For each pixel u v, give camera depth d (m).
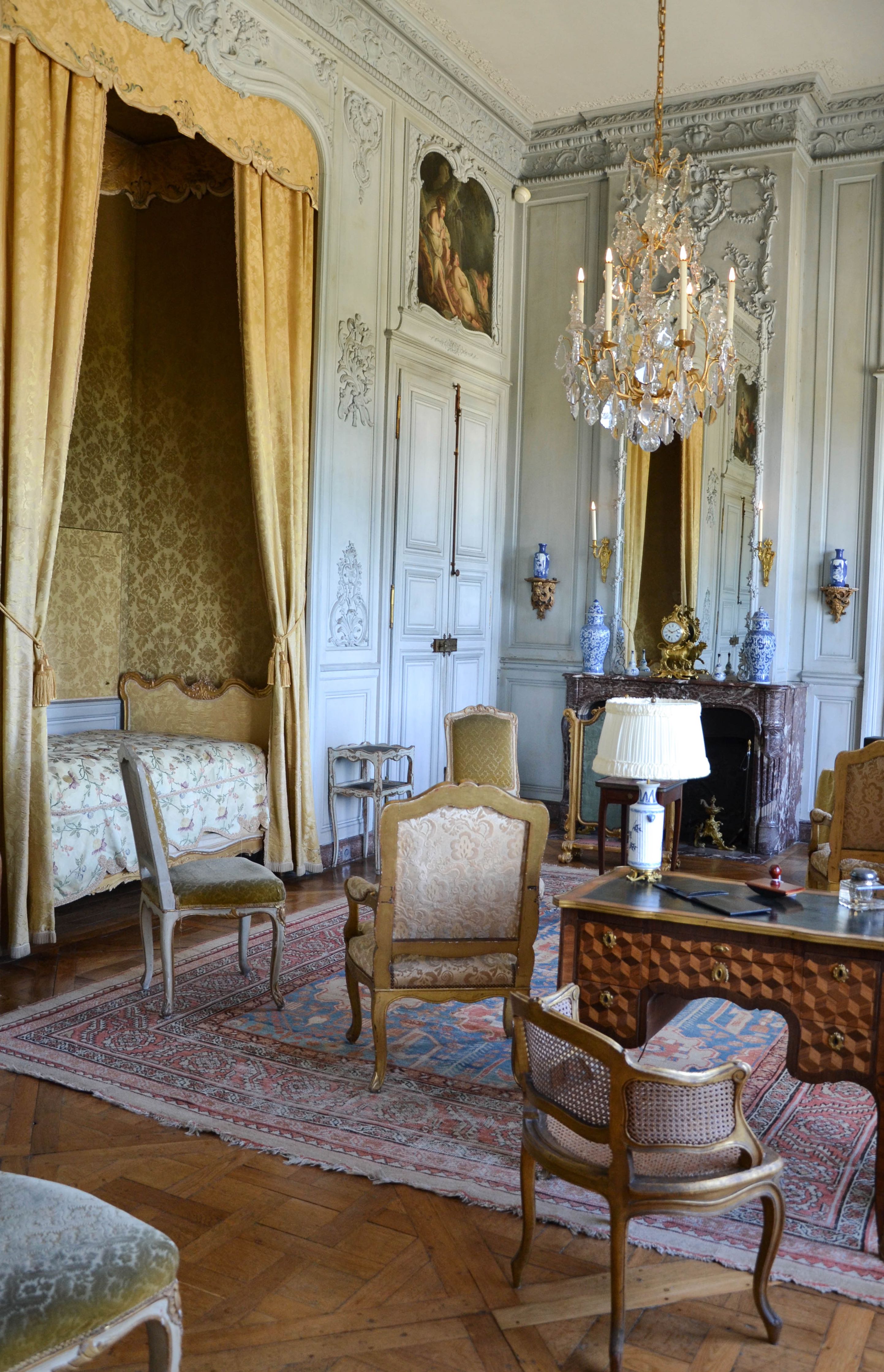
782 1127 3.11
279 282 5.63
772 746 6.71
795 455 7.32
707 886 3.04
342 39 5.98
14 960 4.39
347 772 6.43
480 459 7.77
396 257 6.66
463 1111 3.14
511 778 5.66
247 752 5.94
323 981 4.27
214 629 6.40
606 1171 2.06
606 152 7.72
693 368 4.80
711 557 7.31
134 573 6.62
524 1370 2.05
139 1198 2.64
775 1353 2.12
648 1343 2.14
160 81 4.75
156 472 6.56
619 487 7.61
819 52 6.58
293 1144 2.91
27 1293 1.53
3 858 4.33
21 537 4.25
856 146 7.12
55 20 4.25
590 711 7.38
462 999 3.28
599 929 2.86
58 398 4.40
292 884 5.86
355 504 6.39
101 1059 3.45
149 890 3.96
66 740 5.61
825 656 7.34
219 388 6.38
